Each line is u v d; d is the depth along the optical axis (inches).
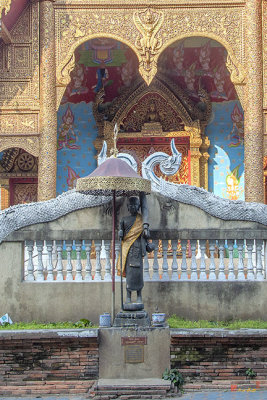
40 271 481.7
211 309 473.7
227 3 765.3
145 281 474.9
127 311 427.2
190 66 906.7
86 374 410.6
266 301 474.3
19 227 479.2
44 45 768.3
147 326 419.2
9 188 938.7
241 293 474.6
